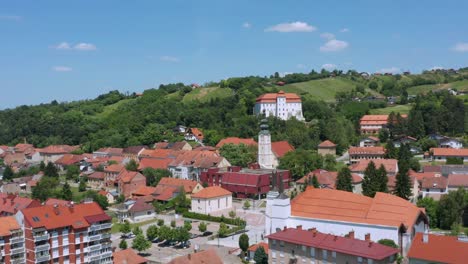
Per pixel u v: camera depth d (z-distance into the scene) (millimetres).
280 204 158375
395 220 144125
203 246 168750
